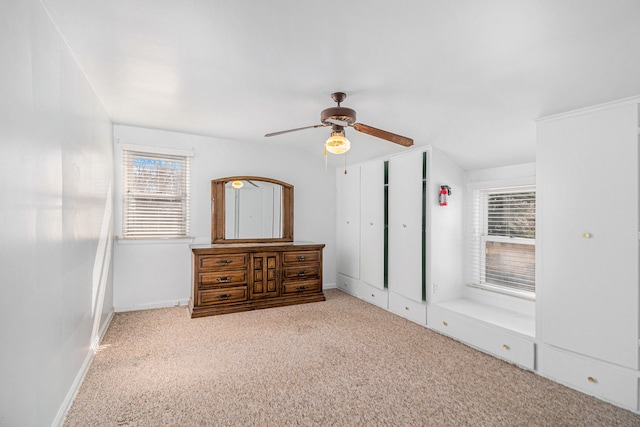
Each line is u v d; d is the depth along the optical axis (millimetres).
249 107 2811
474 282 3371
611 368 1943
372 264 4008
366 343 2779
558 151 2215
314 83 2248
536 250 2316
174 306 3766
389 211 3787
